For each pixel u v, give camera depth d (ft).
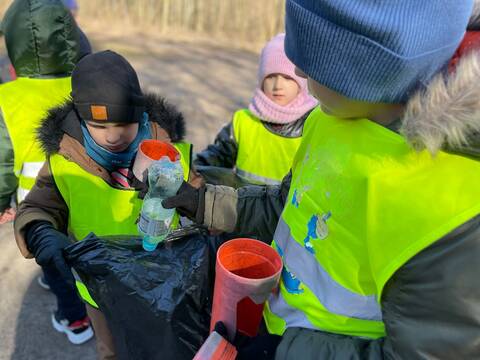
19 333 7.66
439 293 2.49
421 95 2.70
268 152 7.95
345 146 3.23
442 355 2.51
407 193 2.73
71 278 4.09
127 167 5.43
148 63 22.90
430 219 2.59
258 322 3.46
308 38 2.91
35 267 9.00
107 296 3.95
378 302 2.86
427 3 2.56
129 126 5.28
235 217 4.41
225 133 8.61
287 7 3.07
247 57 26.53
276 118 7.68
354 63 2.79
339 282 3.18
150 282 3.94
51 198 5.20
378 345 2.96
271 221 4.44
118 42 26.07
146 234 4.09
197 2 30.17
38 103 6.54
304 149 4.02
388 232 2.76
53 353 7.41
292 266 3.55
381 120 3.10
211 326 3.64
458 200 2.55
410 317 2.63
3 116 6.37
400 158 2.85
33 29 6.45
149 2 29.96
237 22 30.50
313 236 3.40
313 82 3.15
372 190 2.92
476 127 2.47
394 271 2.66
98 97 4.93
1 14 25.44
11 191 6.68
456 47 2.75
